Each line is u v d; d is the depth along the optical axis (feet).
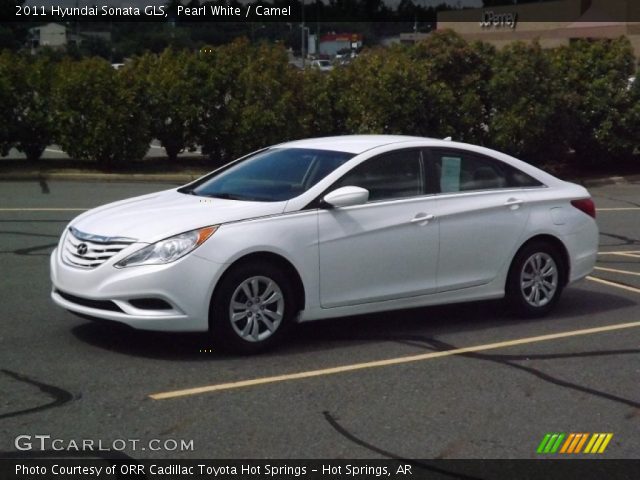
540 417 20.63
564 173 76.59
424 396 21.81
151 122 69.82
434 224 27.07
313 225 25.02
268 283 24.41
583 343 26.91
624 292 34.19
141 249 23.25
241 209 24.57
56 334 25.91
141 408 20.38
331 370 23.57
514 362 24.80
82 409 20.20
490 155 29.14
